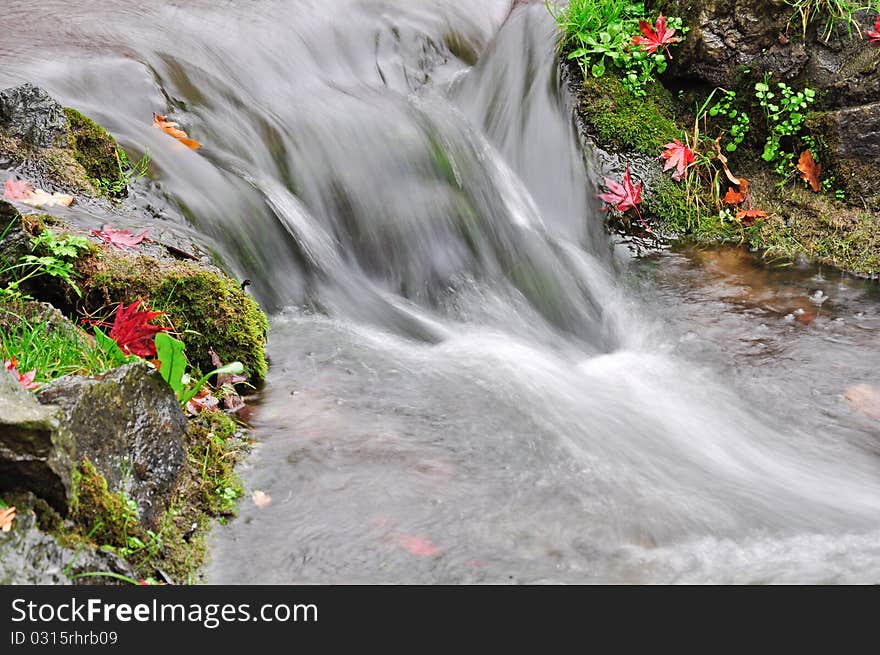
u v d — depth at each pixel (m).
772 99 5.70
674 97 6.06
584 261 5.32
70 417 2.56
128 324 3.33
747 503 3.16
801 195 5.59
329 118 5.48
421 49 6.46
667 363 4.38
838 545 2.93
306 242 4.77
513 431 3.44
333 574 2.65
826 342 4.50
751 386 4.14
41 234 3.52
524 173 5.87
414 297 4.93
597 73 5.94
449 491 3.04
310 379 3.70
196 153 4.77
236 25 5.98
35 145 4.05
